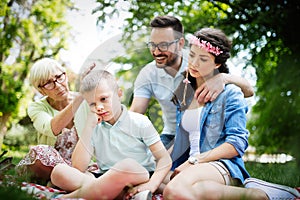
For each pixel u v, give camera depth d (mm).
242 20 7004
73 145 3018
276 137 6766
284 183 3527
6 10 8172
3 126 7707
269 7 6727
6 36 8172
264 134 6828
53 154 2746
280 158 6770
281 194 2490
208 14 8039
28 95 8016
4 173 2717
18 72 8234
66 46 8445
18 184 2412
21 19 8328
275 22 6359
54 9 8508
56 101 3152
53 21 8438
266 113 6785
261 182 2596
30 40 8352
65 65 8391
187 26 7625
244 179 2703
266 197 2336
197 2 8234
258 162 5617
